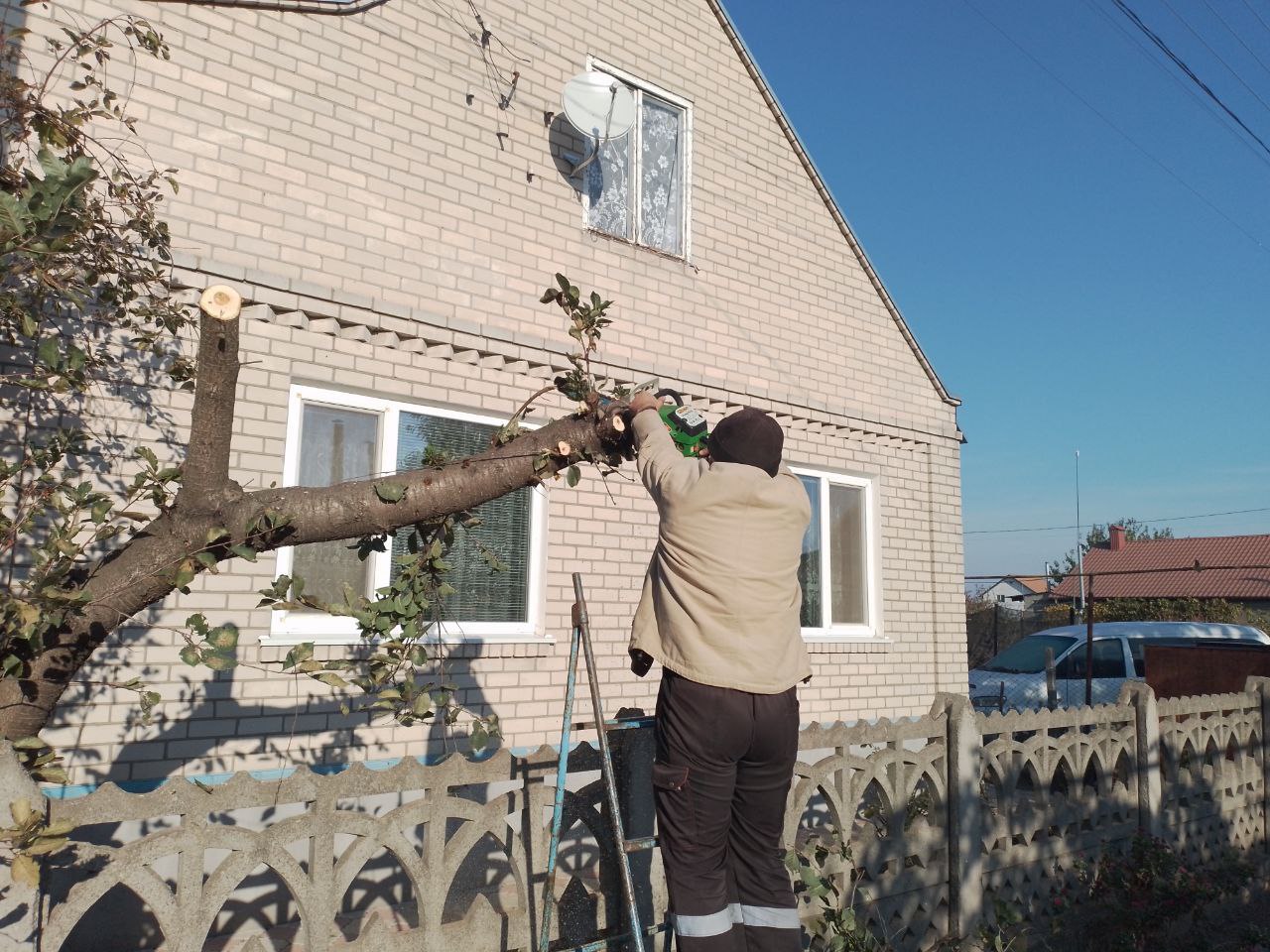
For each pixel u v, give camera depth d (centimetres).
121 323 451
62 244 286
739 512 305
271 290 558
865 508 921
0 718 285
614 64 769
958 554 978
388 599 340
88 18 510
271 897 489
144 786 486
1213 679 947
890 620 906
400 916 486
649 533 729
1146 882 557
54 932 247
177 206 530
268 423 553
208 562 294
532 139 705
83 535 479
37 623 262
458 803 325
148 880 264
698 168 820
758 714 297
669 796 300
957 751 500
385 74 627
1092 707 620
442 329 631
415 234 628
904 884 468
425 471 333
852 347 920
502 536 654
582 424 348
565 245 714
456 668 609
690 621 301
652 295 766
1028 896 538
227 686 518
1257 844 759
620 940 341
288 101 580
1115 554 4309
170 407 514
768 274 859
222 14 559
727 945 291
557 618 667
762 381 836
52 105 492
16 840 230
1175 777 682
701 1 846
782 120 891
